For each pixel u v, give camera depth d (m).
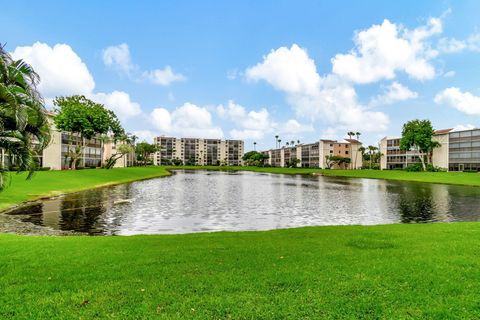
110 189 41.91
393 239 11.67
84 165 90.88
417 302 6.10
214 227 19.11
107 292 6.59
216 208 27.03
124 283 7.07
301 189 48.03
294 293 6.53
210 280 7.23
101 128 71.25
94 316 5.64
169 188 46.38
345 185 57.19
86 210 24.25
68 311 5.80
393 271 7.71
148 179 67.88
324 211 26.30
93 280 7.26
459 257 8.80
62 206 26.02
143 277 7.45
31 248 10.30
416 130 97.38
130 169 88.06
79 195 33.97
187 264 8.43
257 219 22.16
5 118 10.86
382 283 6.99
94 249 10.20
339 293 6.52
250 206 28.69
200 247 10.50
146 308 5.90
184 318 5.56
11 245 10.80
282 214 24.52
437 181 64.31
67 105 68.44
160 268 8.09
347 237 12.23
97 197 32.53
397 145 122.06
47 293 6.58
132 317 5.60
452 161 98.50
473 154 92.94
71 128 67.12
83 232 17.03
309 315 5.67
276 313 5.73
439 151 102.94
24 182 37.44
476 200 34.16
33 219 20.31
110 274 7.64
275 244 10.98
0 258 9.02
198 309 5.87
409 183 62.34
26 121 10.91
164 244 11.12
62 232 16.81
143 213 23.67
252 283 7.04
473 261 8.43
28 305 6.03
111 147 116.12
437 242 10.98
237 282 7.11
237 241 11.67
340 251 9.77
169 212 24.41
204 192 41.31
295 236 12.79
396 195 39.38
